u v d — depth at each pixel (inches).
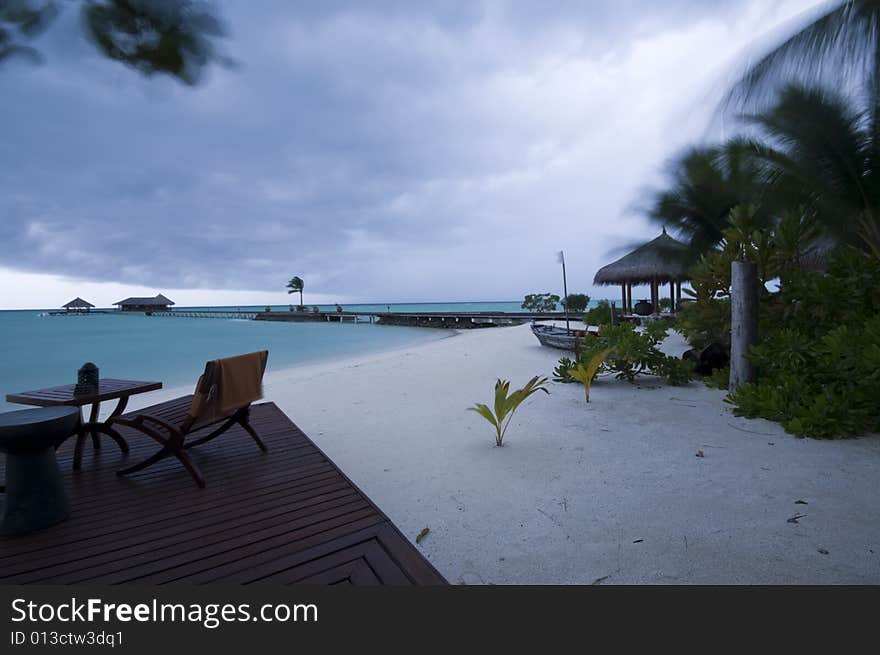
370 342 1029.2
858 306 218.5
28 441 95.7
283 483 125.6
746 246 267.1
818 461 147.4
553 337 485.4
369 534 96.1
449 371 402.3
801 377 200.4
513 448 175.0
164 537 95.7
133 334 1445.6
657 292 762.2
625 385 285.6
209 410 131.8
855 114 242.5
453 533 112.0
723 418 203.5
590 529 111.3
